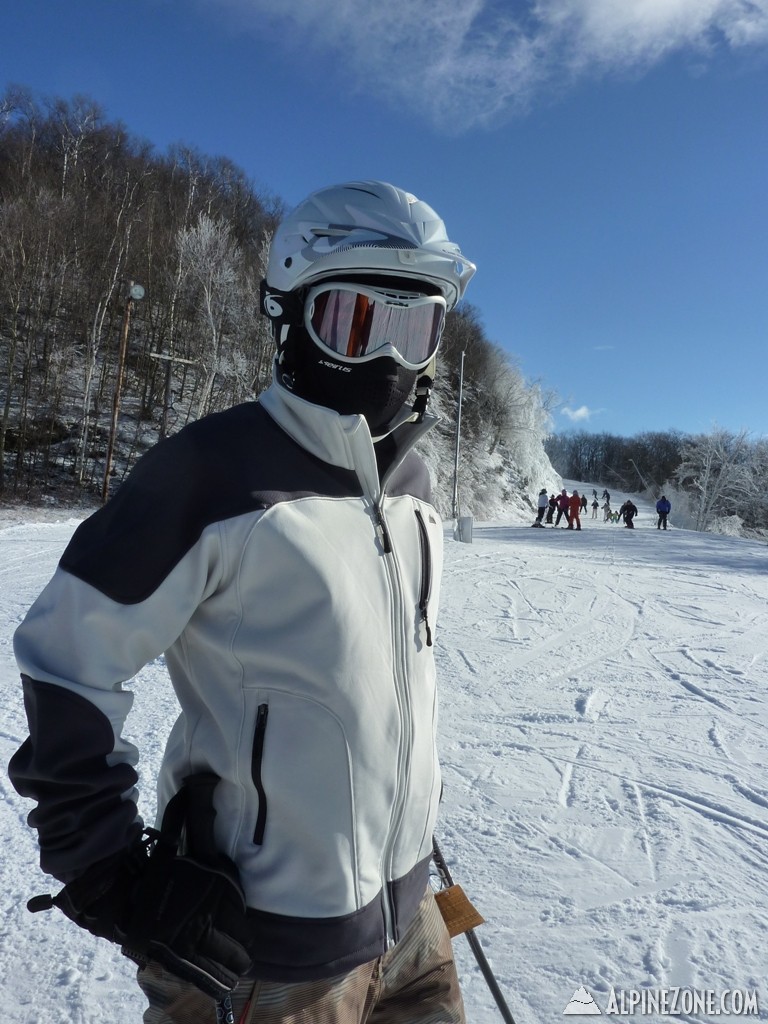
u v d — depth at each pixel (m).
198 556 1.05
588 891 2.79
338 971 1.11
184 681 1.18
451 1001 1.37
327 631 1.08
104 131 50.78
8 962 2.26
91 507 26.16
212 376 31.83
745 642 7.60
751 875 2.94
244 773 1.08
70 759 0.98
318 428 1.16
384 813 1.17
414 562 1.33
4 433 27.55
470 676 6.02
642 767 4.10
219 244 35.19
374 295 1.20
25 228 31.81
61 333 33.19
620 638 7.66
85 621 1.00
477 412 51.19
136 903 1.02
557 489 58.47
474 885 2.82
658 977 2.31
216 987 1.00
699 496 53.31
